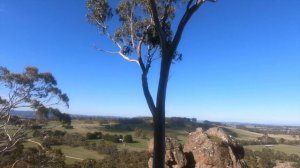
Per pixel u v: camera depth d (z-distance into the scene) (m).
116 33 22.06
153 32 20.86
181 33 16.66
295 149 88.19
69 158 71.12
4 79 44.38
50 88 47.62
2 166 45.38
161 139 16.14
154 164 16.02
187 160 25.89
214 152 25.52
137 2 21.53
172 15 20.80
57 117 49.03
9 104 45.28
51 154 48.97
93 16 22.17
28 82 45.59
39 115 47.31
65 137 89.81
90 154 79.06
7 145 44.25
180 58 21.00
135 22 21.70
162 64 16.50
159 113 16.31
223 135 27.19
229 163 25.39
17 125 46.03
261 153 65.88
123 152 76.31
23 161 46.44
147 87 17.19
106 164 66.38
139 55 19.48
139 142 94.31
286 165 28.98
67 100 49.72
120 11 22.06
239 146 27.52
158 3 20.62
